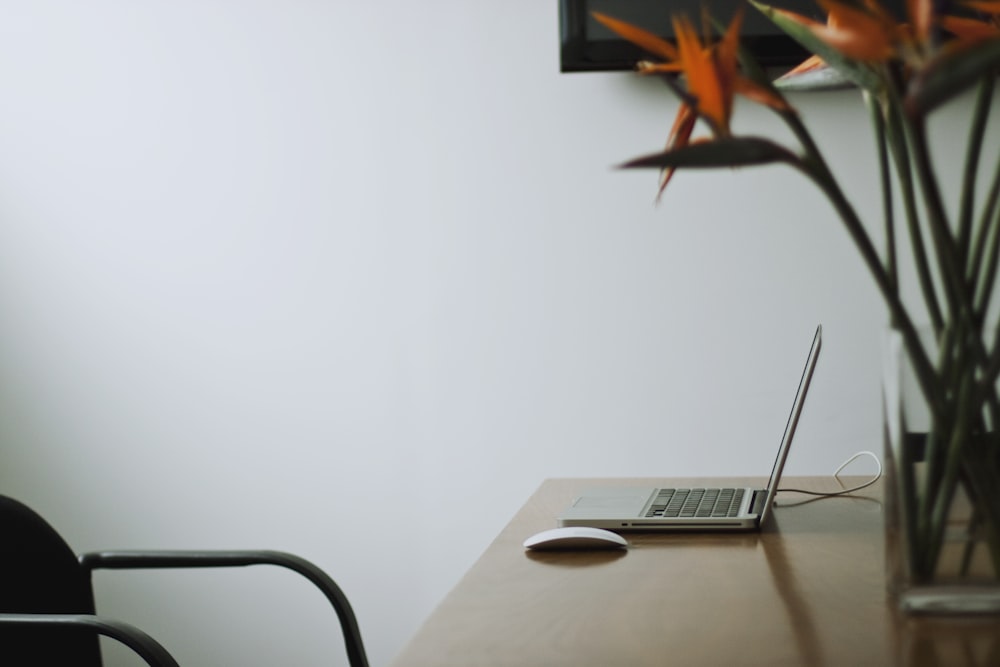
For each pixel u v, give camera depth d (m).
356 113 2.79
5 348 2.88
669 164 0.69
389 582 2.81
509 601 1.04
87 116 2.85
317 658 2.84
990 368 0.82
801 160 0.75
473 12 2.75
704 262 2.70
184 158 2.84
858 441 2.66
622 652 0.85
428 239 2.78
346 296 2.81
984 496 0.84
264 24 2.81
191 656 2.86
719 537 1.34
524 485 2.77
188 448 2.86
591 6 2.63
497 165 2.75
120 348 2.87
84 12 2.85
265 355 2.83
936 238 0.79
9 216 2.87
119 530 2.87
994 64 0.64
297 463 2.83
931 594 0.87
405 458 2.80
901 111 0.82
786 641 0.85
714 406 2.71
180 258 2.85
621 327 2.73
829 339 2.67
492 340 2.77
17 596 1.40
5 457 2.89
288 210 2.82
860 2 0.71
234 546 2.85
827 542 1.28
